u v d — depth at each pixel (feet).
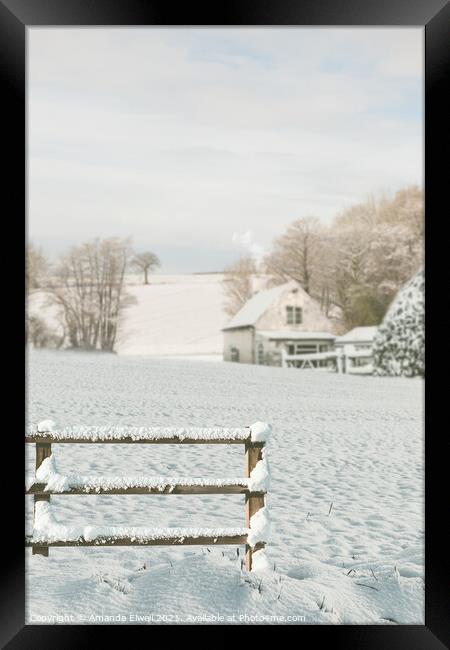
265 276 233.55
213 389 77.20
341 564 19.07
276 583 16.30
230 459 35.29
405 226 207.41
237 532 17.17
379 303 203.10
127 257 238.27
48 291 220.02
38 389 70.13
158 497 27.20
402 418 55.72
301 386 83.92
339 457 37.35
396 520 24.32
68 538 16.93
